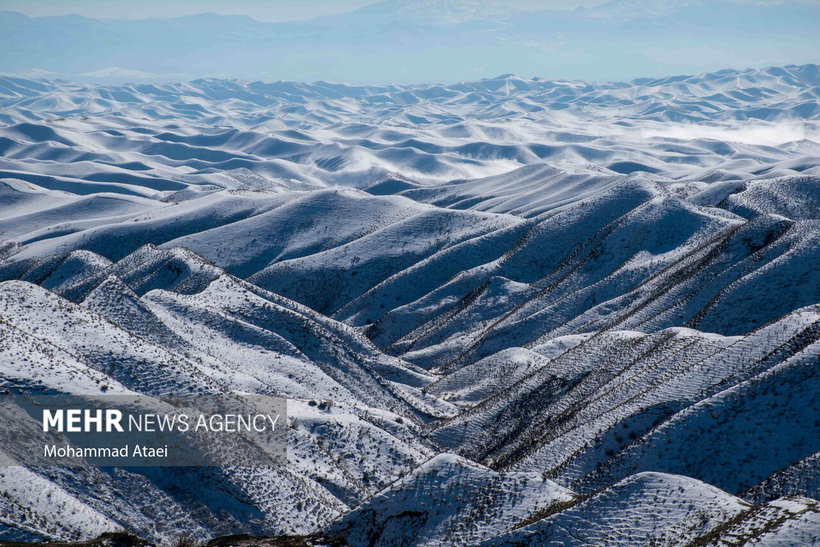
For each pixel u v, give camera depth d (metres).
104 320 57.66
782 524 28.20
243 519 37.84
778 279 86.44
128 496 35.59
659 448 48.66
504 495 37.41
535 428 65.88
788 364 51.19
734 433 47.56
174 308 80.56
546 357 87.12
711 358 60.00
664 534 31.06
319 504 42.53
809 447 45.12
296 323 84.00
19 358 41.72
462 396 83.38
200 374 54.69
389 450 56.91
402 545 36.38
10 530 28.41
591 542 31.97
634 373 66.06
